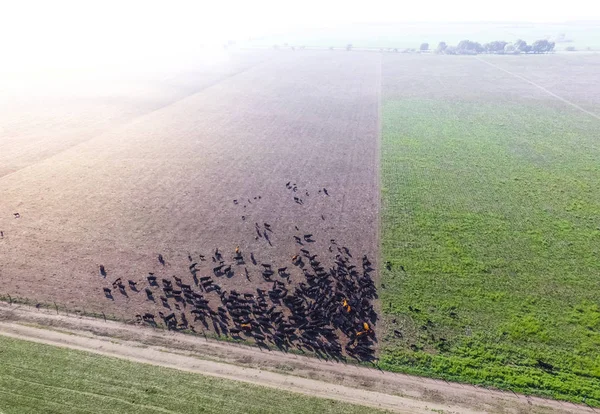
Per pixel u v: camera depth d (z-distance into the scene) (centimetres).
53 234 4125
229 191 5131
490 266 3738
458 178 5534
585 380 2661
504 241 4103
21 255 3791
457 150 6581
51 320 3091
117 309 3219
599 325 3092
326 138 7175
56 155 6162
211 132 7450
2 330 2980
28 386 2503
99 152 6338
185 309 3241
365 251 3950
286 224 4406
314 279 3566
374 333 3027
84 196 4912
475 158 6250
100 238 4081
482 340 2962
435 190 5178
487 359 2819
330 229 4312
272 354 2869
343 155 6366
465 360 2808
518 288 3472
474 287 3478
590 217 4547
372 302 3312
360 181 5434
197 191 5122
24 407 2366
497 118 8438
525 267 3725
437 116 8588
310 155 6369
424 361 2803
